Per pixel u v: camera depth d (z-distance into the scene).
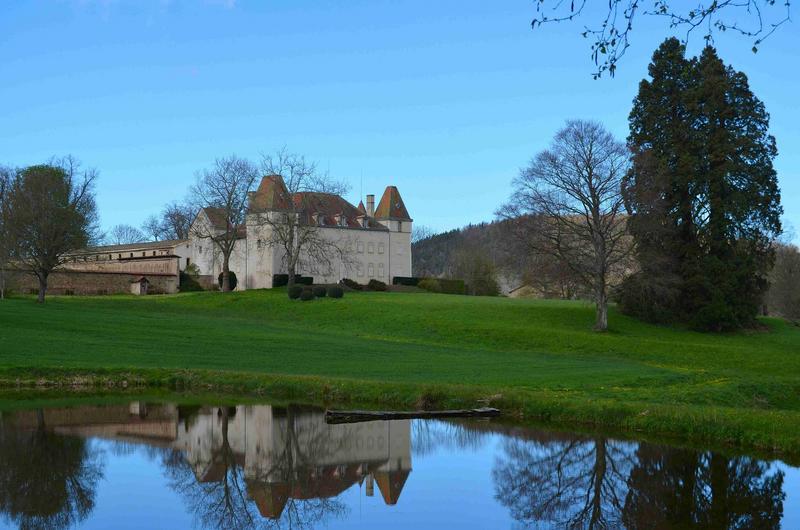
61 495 18.94
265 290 87.38
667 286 65.00
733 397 33.78
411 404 31.83
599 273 63.19
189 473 21.27
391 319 68.31
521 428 27.50
